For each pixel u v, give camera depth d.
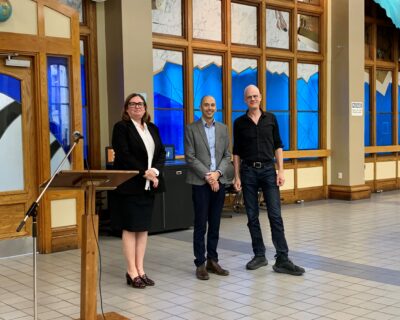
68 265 5.62
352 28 10.56
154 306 4.25
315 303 4.28
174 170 7.45
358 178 10.82
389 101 12.46
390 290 4.61
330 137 10.91
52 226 6.22
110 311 4.13
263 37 9.74
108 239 7.04
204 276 5.00
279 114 10.21
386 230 7.40
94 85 7.56
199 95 9.04
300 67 10.52
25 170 6.06
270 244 6.56
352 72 10.59
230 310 4.13
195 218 5.07
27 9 5.96
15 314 4.11
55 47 6.18
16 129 6.00
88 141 7.57
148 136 4.77
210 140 5.07
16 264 5.68
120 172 3.57
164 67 8.52
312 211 9.23
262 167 5.24
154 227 7.24
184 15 8.70
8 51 5.84
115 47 7.46
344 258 5.79
